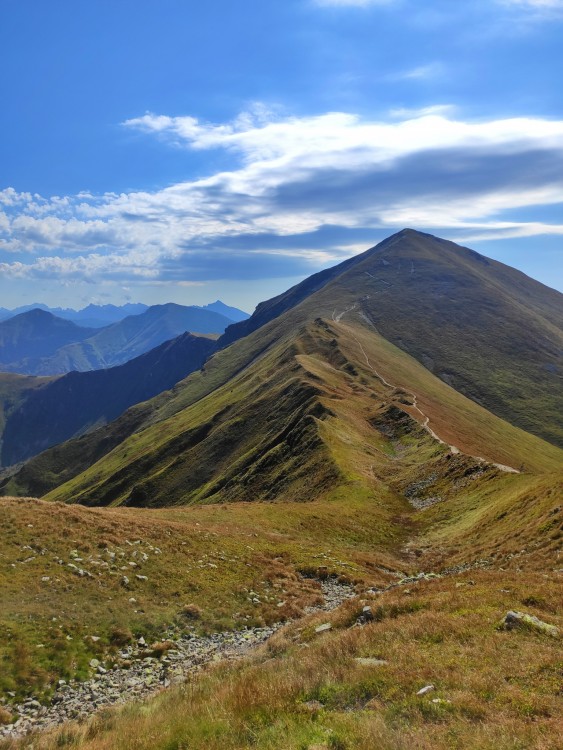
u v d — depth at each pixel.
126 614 23.75
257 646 21.66
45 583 24.53
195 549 33.97
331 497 61.19
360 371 160.25
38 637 20.19
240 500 85.75
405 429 98.81
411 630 15.59
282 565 34.94
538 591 18.08
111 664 19.98
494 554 31.59
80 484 191.25
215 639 23.53
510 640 13.69
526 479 48.50
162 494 133.75
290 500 71.69
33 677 17.83
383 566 38.25
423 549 42.91
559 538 28.53
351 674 12.86
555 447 181.00
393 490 65.75
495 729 9.36
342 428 94.31
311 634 19.66
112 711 14.93
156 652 21.34
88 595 24.45
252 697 12.31
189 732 11.03
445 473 63.50
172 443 165.00
